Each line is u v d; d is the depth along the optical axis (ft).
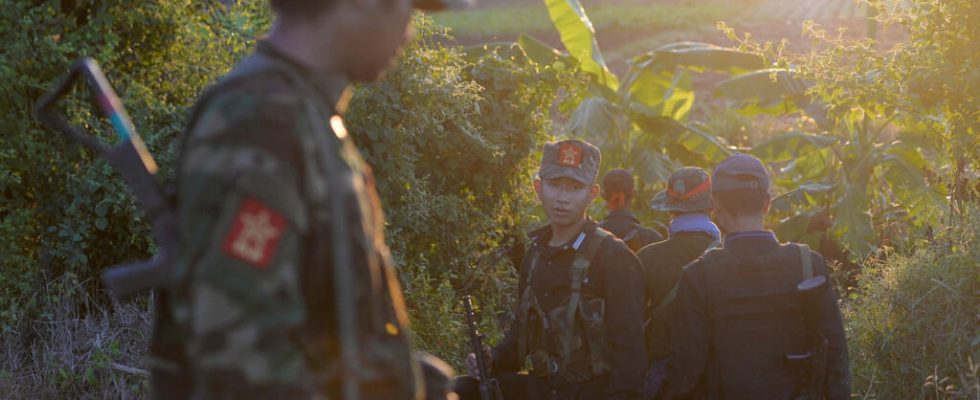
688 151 36.27
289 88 4.98
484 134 23.04
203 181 4.64
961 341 15.88
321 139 4.89
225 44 24.03
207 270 4.51
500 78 23.48
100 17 21.56
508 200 23.88
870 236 29.66
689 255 13.99
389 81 20.51
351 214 4.98
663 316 13.46
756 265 11.30
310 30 5.16
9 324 19.66
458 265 22.34
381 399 5.19
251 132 4.70
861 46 21.25
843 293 20.54
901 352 16.35
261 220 4.58
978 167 20.30
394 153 20.45
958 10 19.72
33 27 20.65
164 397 5.41
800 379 11.19
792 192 32.65
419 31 21.71
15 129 20.20
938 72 19.48
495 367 13.24
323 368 4.91
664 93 36.78
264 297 4.52
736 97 34.32
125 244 21.36
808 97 34.17
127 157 5.52
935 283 16.52
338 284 4.80
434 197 21.59
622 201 18.04
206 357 4.50
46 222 20.90
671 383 11.59
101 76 5.77
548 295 12.45
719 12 96.68
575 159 12.36
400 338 5.42
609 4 107.76
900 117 24.48
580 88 25.03
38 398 18.44
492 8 106.83
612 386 11.94
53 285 20.38
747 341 11.22
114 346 19.24
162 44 22.90
